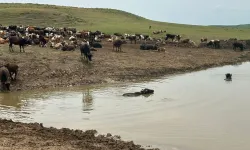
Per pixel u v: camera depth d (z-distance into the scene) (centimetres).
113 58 4103
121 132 1852
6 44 4122
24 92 2834
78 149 1512
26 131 1761
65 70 3369
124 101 2558
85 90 2947
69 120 2069
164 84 3306
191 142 1706
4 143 1543
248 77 3812
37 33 5284
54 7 9806
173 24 9988
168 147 1638
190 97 2731
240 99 2680
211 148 1628
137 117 2141
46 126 1945
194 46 5953
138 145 1627
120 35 6253
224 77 3797
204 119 2108
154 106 2419
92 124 1992
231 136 1798
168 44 5916
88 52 3722
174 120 2084
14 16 7562
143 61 4184
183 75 3891
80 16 8788
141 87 3120
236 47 6225
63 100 2577
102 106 2403
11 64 3003
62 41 4678
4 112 2227
